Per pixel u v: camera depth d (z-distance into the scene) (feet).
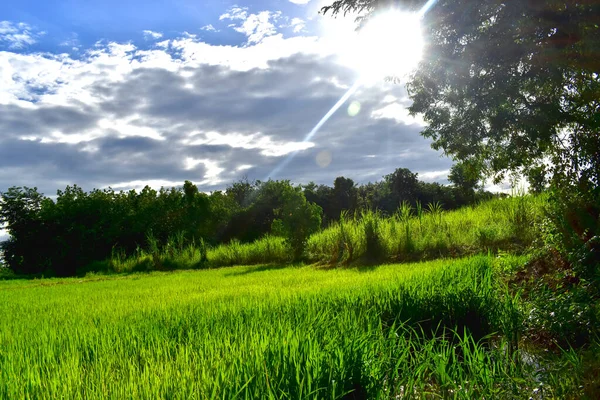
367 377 13.44
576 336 18.94
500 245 48.14
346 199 151.64
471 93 29.86
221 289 36.52
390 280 29.84
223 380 12.28
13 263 108.06
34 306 34.88
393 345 16.05
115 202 115.65
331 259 59.57
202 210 109.50
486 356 16.53
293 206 66.85
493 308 21.98
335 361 13.43
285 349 13.97
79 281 63.31
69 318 26.99
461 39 28.73
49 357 16.29
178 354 15.39
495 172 36.19
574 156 30.42
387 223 61.26
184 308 25.48
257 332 16.71
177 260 82.02
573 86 29.55
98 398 11.91
